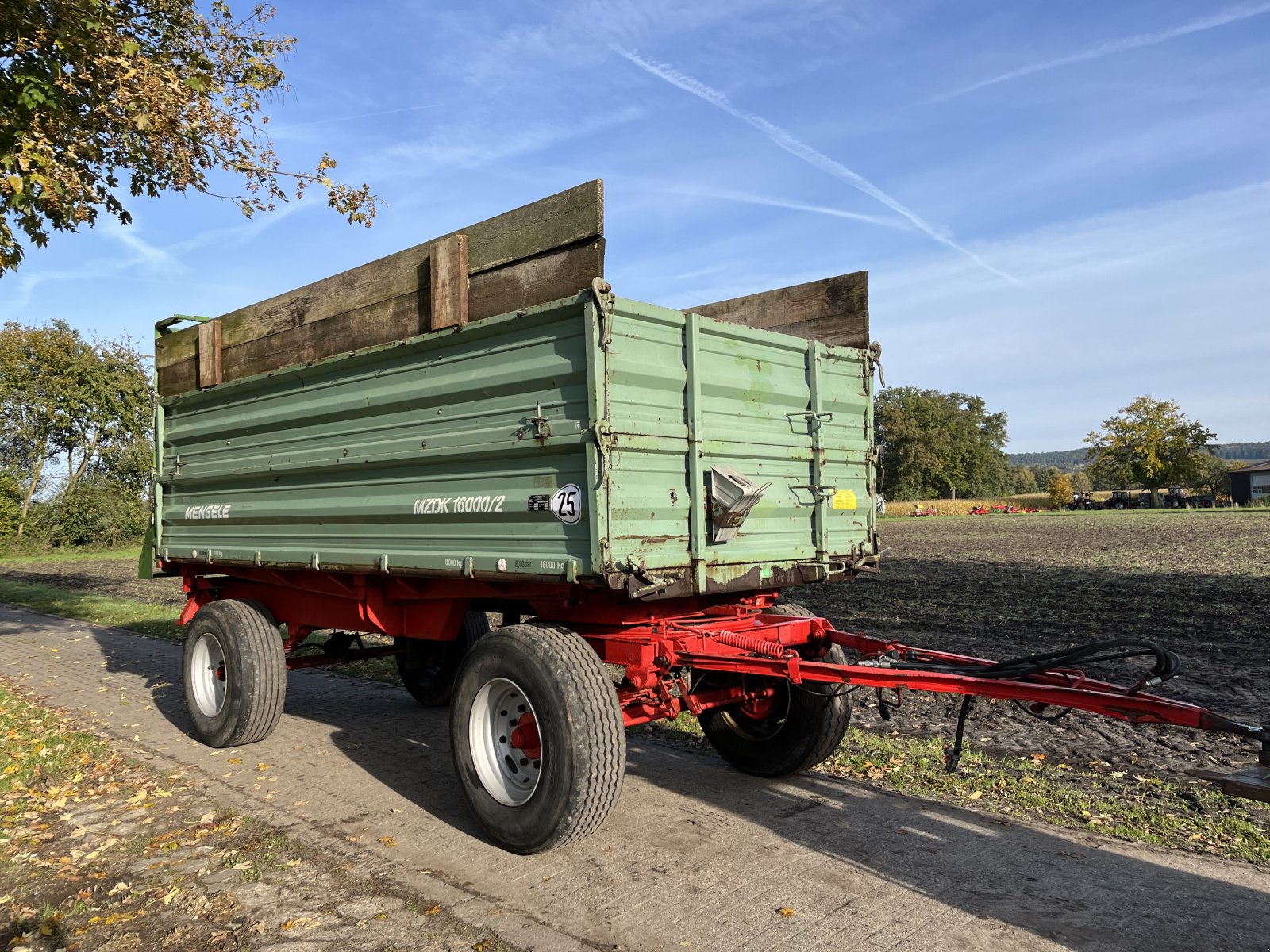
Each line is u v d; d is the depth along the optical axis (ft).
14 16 21.67
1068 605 41.52
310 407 18.74
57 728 23.02
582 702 13.23
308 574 20.79
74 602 58.13
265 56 27.25
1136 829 14.43
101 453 144.36
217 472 22.08
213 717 20.98
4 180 19.77
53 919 11.83
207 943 11.15
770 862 13.43
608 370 12.50
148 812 16.38
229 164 26.22
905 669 13.03
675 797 16.67
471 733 14.75
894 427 286.25
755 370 15.29
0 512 131.54
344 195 27.09
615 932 11.27
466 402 15.03
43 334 140.15
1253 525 109.40
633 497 12.80
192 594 25.93
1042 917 11.45
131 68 22.20
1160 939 10.80
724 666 14.26
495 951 10.82
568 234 13.42
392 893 12.55
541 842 13.42
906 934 11.07
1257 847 13.57
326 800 16.96
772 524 15.51
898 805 15.96
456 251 15.29
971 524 151.84
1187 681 24.59
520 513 13.84
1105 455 220.23
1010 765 17.99
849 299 18.20
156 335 25.41
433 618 18.17
